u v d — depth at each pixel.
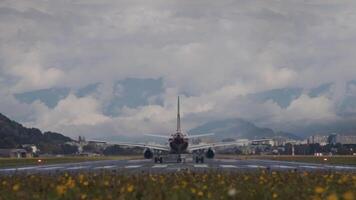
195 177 80.94
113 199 56.78
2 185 70.12
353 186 65.12
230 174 90.50
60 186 59.53
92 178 78.12
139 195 60.03
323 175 84.62
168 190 61.41
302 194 58.72
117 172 94.38
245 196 57.97
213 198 56.88
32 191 62.31
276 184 69.69
